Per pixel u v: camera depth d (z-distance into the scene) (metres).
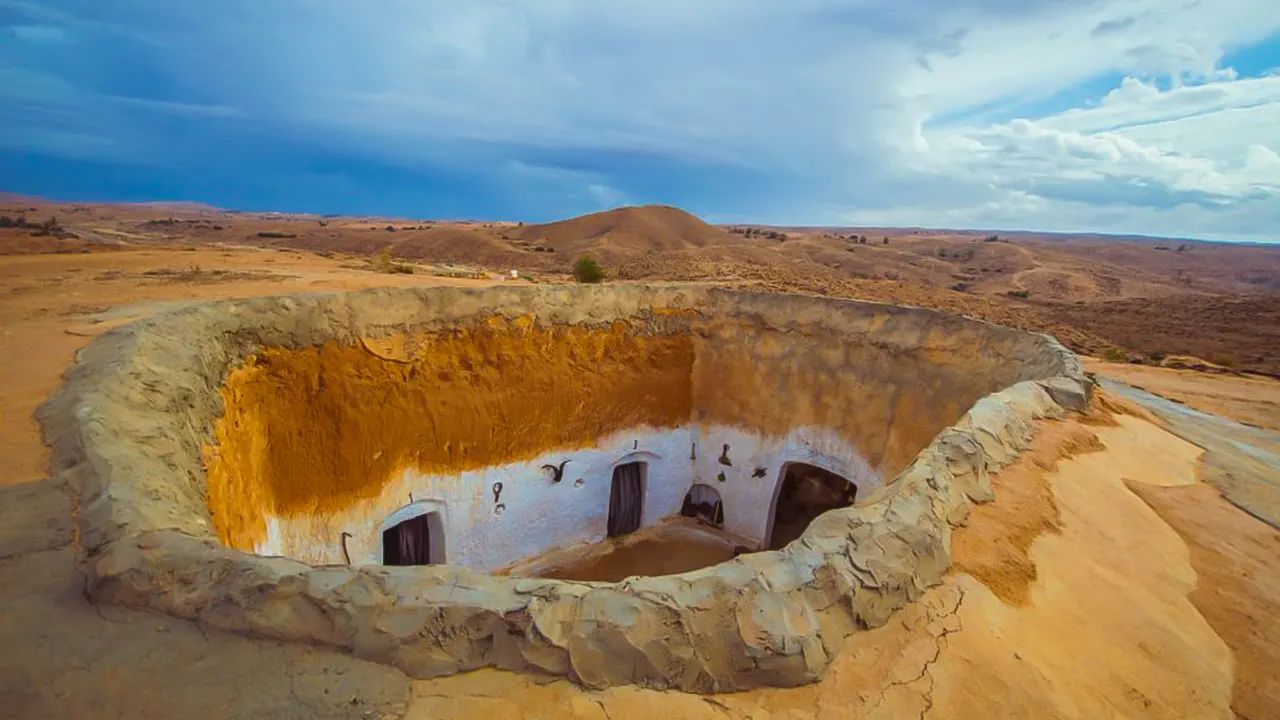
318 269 26.53
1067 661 5.59
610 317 18.53
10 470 6.05
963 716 4.79
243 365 11.94
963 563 6.61
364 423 14.09
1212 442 12.78
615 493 19.97
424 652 4.44
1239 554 7.99
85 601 4.56
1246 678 5.82
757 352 19.73
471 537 16.53
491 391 16.30
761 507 19.97
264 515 12.02
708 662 4.70
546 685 4.45
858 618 5.45
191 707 3.87
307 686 4.14
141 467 6.22
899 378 17.02
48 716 3.68
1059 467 9.34
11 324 11.83
